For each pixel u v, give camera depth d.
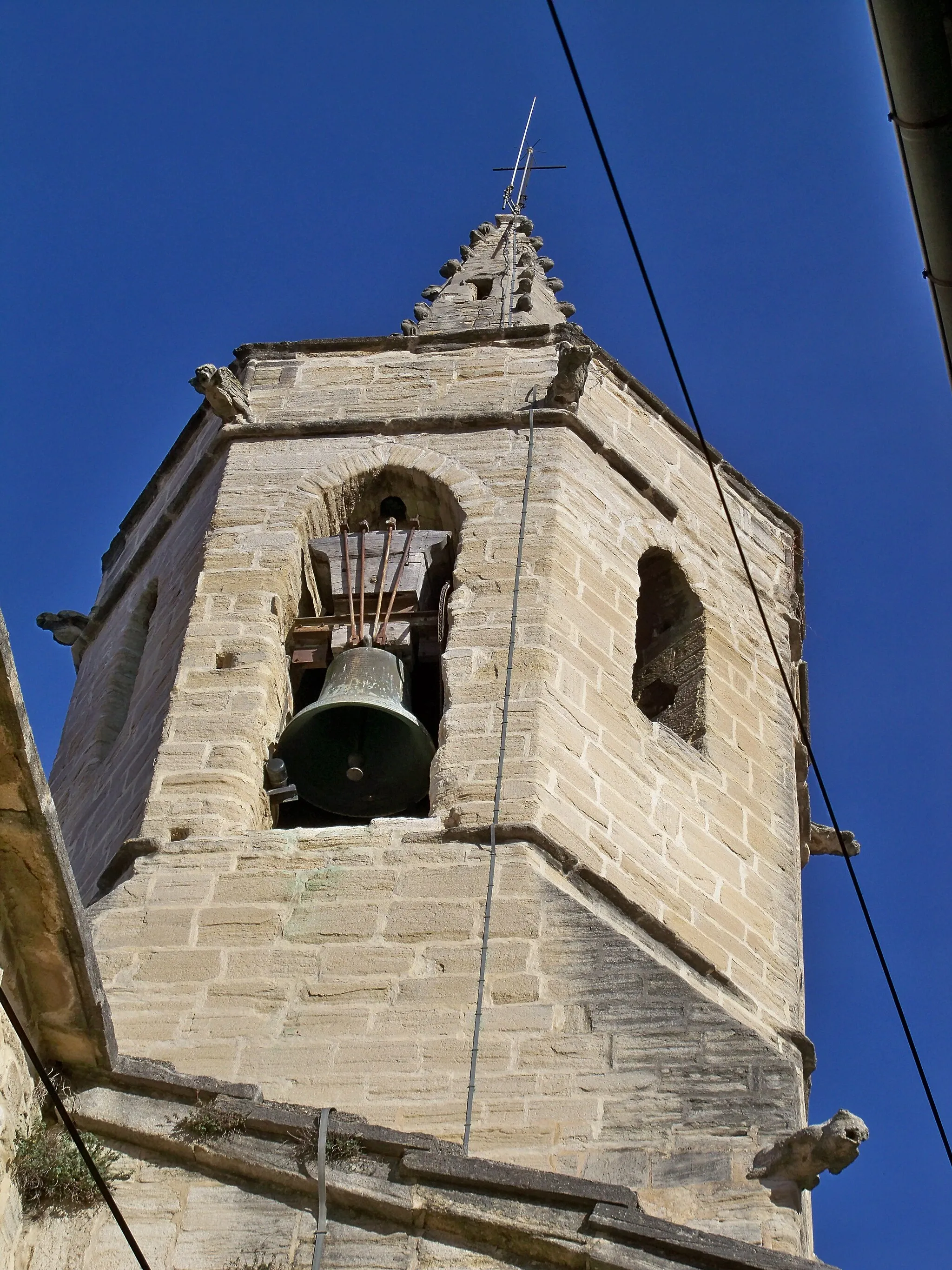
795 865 21.86
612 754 20.94
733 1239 13.98
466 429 24.25
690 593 24.02
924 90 12.59
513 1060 17.28
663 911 19.94
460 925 18.47
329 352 25.58
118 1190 13.88
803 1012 20.38
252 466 24.08
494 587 22.09
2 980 13.77
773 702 23.73
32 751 13.41
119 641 24.95
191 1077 14.39
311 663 22.31
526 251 29.39
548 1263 13.44
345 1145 13.90
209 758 20.69
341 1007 17.88
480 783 19.88
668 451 25.38
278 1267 13.47
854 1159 15.77
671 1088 16.92
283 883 19.09
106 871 19.83
